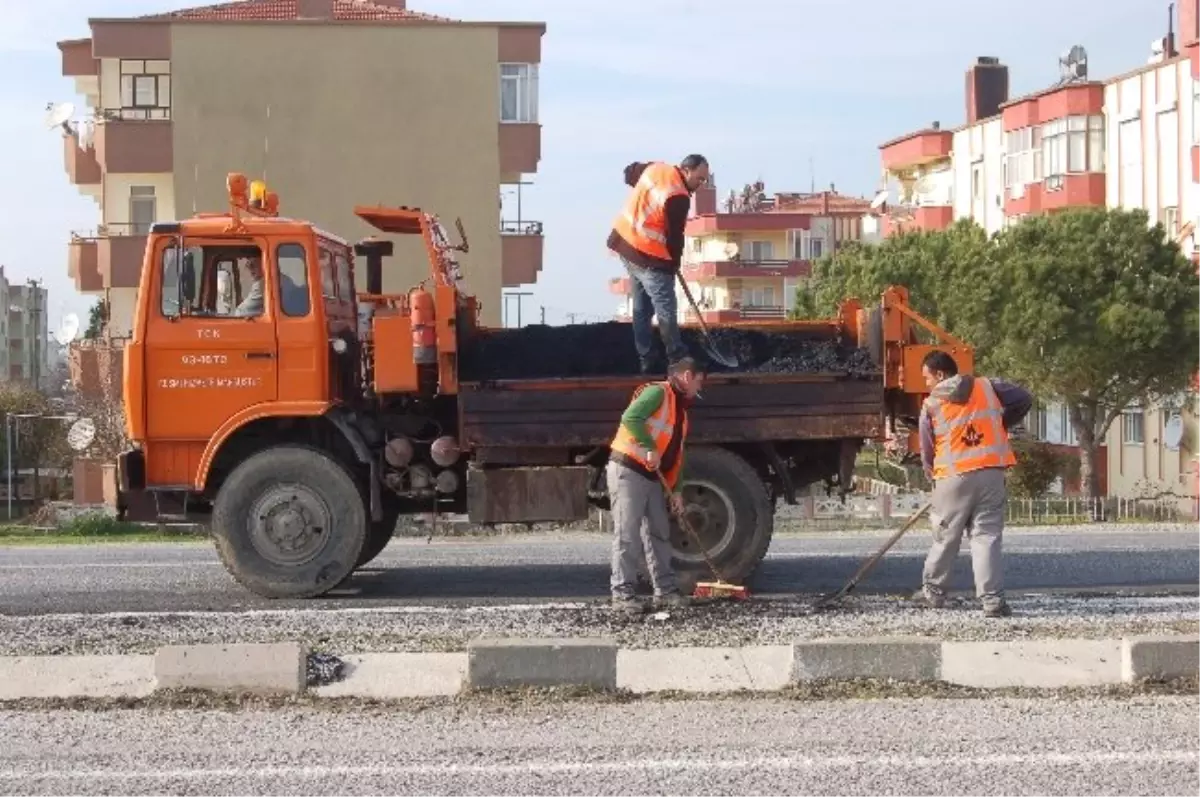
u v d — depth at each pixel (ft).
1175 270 102.53
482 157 122.83
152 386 38.58
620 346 40.96
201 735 24.72
